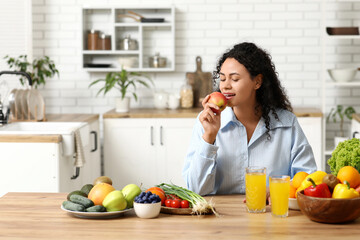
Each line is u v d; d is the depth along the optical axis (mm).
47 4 5098
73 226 1680
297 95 5125
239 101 2086
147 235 1580
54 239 1546
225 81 2092
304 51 5086
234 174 2236
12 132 3492
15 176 3438
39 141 3412
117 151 4664
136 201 1777
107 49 5012
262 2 5051
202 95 5023
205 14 5082
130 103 5195
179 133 4629
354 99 5105
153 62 5004
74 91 5188
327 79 5109
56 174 3428
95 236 1573
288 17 5059
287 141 2256
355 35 4621
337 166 1957
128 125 4645
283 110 2291
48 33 5117
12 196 2096
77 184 3916
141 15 5125
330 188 1723
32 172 3430
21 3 5020
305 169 2238
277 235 1572
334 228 1642
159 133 4633
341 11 5023
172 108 4941
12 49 5020
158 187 1964
